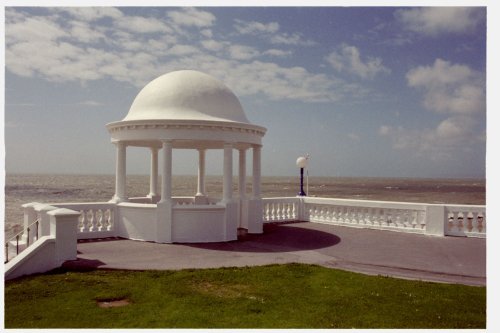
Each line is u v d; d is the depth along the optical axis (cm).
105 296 841
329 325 711
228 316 751
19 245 1323
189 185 12450
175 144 1830
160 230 1421
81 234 1468
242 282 941
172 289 888
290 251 1286
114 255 1208
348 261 1152
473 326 708
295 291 882
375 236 1562
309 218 1994
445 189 12181
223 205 1459
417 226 1647
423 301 825
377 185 15625
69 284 920
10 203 5769
